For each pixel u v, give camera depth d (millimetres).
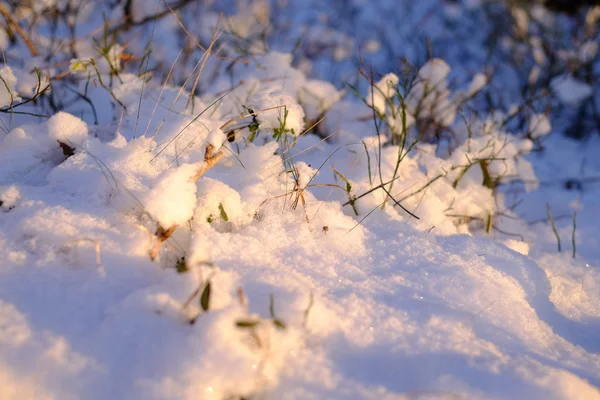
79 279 821
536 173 1546
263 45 1616
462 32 2459
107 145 985
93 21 1717
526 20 2221
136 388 743
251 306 805
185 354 760
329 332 802
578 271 1059
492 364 794
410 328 821
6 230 862
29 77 1172
